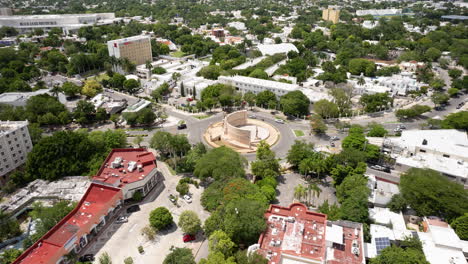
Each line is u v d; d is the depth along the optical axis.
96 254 128.50
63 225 131.50
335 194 166.50
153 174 171.00
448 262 114.88
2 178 178.25
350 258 108.38
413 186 146.62
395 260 109.00
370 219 138.12
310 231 119.56
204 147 196.62
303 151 185.25
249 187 149.75
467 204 137.88
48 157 173.88
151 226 140.00
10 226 135.75
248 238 123.06
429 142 195.62
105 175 164.62
